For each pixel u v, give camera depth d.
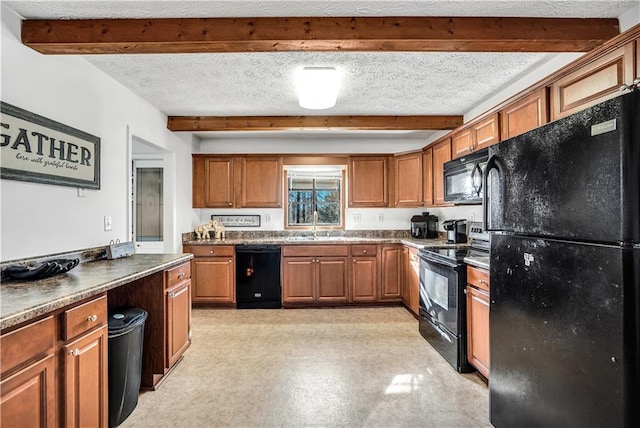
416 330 3.36
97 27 1.83
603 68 1.75
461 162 3.08
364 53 2.23
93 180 2.32
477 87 2.84
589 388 1.17
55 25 1.81
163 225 3.84
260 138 4.62
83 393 1.46
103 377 1.61
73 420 1.39
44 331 1.25
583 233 1.20
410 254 3.90
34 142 1.81
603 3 1.74
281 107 3.36
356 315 3.87
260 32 1.84
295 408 2.01
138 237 3.94
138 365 2.00
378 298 4.21
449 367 2.54
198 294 4.11
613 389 1.09
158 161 3.94
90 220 2.30
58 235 2.01
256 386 2.27
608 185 1.11
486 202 1.80
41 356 1.24
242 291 4.14
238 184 4.48
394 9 1.78
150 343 2.26
